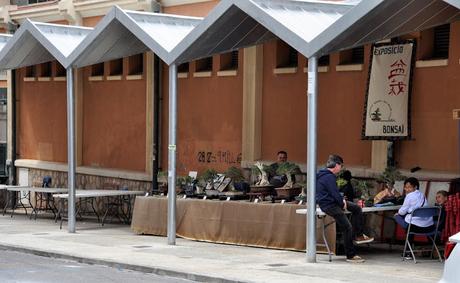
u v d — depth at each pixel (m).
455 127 16.66
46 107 28.42
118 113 25.58
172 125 17.94
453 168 16.70
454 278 8.02
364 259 15.49
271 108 20.69
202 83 22.62
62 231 21.66
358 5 13.91
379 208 15.73
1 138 30.98
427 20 15.36
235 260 15.59
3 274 14.74
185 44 17.23
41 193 27.66
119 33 19.52
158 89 23.67
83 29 21.77
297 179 19.61
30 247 18.06
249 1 15.54
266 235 17.25
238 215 17.86
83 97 27.02
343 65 18.86
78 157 27.02
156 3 23.62
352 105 18.77
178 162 23.33
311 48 14.75
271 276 13.56
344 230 15.02
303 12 15.84
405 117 17.36
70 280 14.02
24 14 28.64
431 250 15.62
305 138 19.83
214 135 22.27
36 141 28.89
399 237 16.91
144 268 15.00
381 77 17.77
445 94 16.80
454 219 14.84
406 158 17.58
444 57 16.95
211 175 19.58
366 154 18.45
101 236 20.22
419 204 15.24
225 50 18.14
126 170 25.19
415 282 12.80
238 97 21.52
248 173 20.92
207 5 22.36
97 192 22.80
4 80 30.69
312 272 13.93
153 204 20.12
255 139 20.89
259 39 18.11
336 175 15.72
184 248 17.53
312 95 14.93
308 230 15.14
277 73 20.44
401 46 17.41
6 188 26.12
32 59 24.25
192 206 18.91
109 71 25.89
